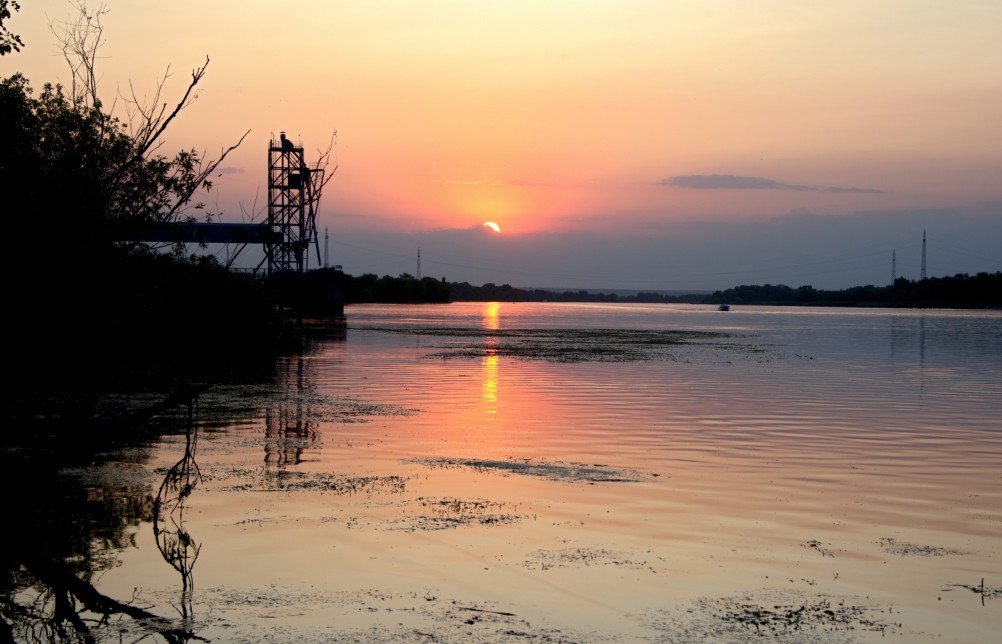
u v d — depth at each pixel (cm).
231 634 989
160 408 1297
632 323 12275
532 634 994
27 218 1116
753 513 1514
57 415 1250
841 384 3806
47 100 1236
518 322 12094
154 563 1209
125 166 1219
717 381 3884
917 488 1728
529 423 2541
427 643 968
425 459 1958
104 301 1173
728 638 988
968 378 4119
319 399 3062
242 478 1723
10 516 1257
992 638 994
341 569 1196
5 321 1130
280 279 9550
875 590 1142
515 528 1398
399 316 13200
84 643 972
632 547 1309
